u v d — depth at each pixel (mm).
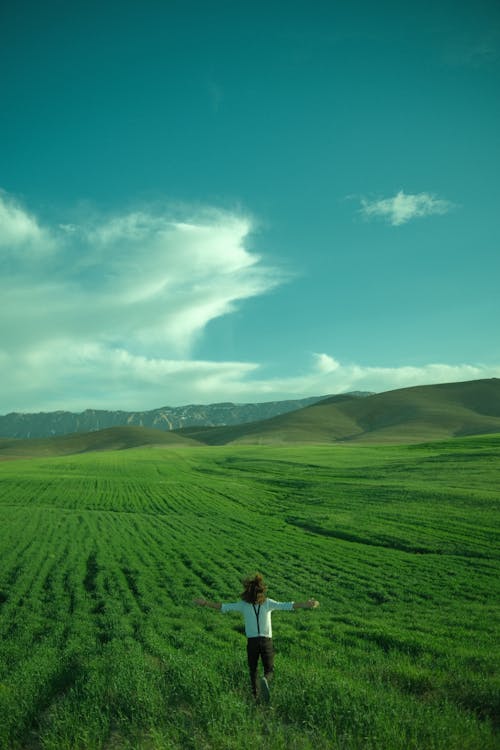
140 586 25719
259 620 10188
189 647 15906
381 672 12070
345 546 33875
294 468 85688
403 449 111438
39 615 21672
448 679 11445
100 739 8445
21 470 94875
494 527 35656
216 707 9211
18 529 41844
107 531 40938
